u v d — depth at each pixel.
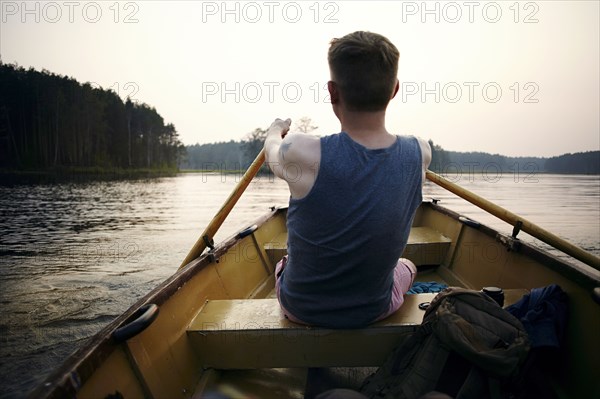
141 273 6.66
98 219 14.17
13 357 3.84
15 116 54.00
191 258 2.53
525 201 29.58
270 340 1.66
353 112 1.31
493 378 1.25
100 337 1.35
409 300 1.81
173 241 9.73
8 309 5.02
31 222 13.13
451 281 3.41
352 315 1.50
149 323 1.43
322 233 1.33
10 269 6.87
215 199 24.94
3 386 3.39
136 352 1.47
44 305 5.17
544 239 2.18
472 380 1.24
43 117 54.53
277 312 1.79
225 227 12.56
